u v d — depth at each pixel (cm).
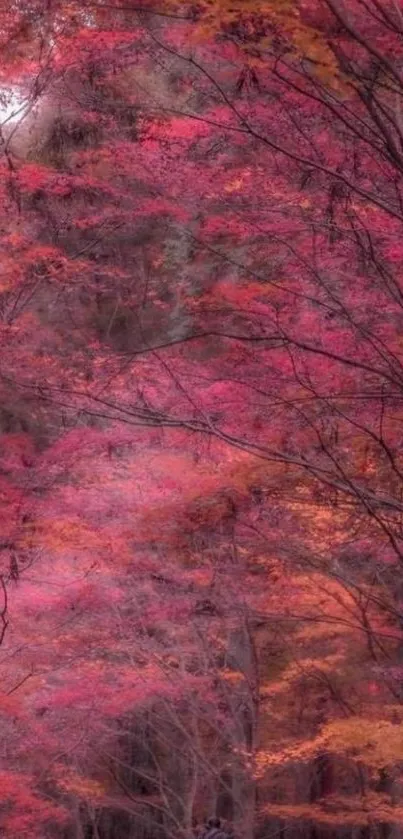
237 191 752
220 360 779
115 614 1370
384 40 610
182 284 943
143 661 1625
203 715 1736
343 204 709
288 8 583
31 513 887
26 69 812
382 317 758
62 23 743
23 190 868
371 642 1346
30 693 1437
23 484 870
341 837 2361
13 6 723
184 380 779
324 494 845
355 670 1617
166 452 1042
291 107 690
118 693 1503
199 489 880
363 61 609
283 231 749
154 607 1384
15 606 1224
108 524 1023
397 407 780
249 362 768
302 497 864
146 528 942
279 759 1451
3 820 1406
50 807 1591
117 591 1294
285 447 787
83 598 1266
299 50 596
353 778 1853
